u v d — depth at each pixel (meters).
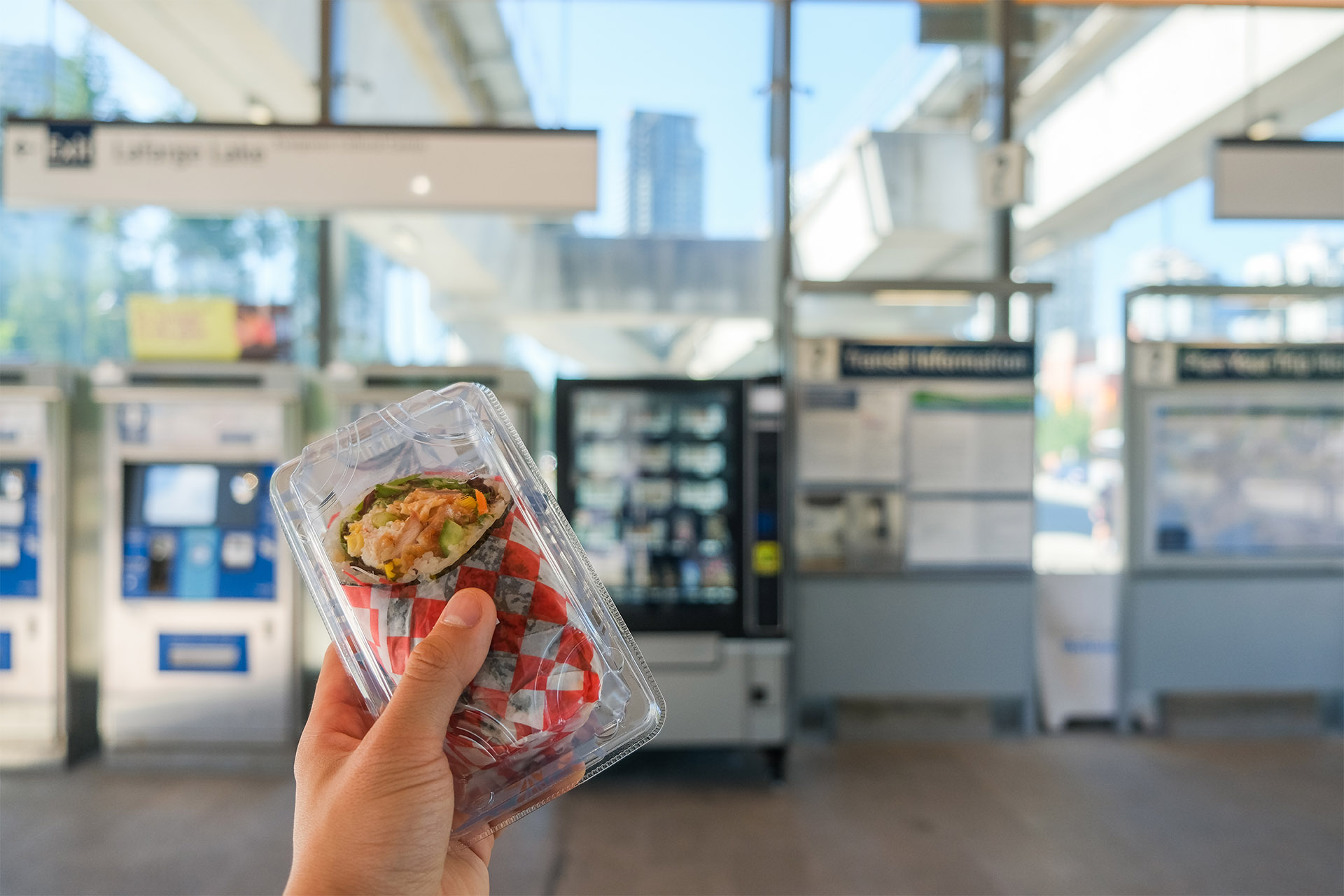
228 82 4.43
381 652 0.65
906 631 4.46
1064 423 4.95
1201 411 4.55
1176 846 3.06
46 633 3.81
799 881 2.79
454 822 0.64
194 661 3.86
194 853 2.97
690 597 3.76
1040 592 4.64
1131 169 4.90
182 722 3.84
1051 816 3.35
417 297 4.84
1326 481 4.58
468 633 0.61
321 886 0.59
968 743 4.34
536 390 4.09
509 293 4.88
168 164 3.27
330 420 4.18
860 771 3.88
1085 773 3.87
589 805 3.44
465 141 3.34
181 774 3.78
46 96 4.30
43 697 3.81
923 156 4.84
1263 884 2.78
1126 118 4.89
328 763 0.67
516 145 3.34
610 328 4.92
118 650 3.83
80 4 3.95
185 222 4.56
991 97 4.76
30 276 4.50
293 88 4.45
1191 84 4.83
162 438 3.85
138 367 3.80
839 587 4.45
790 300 4.44
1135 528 4.55
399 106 4.66
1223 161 3.62
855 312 4.90
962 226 4.89
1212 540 4.57
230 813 3.33
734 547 3.71
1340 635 4.57
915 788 3.65
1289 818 3.32
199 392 3.81
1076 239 4.93
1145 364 4.55
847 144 4.75
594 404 3.86
